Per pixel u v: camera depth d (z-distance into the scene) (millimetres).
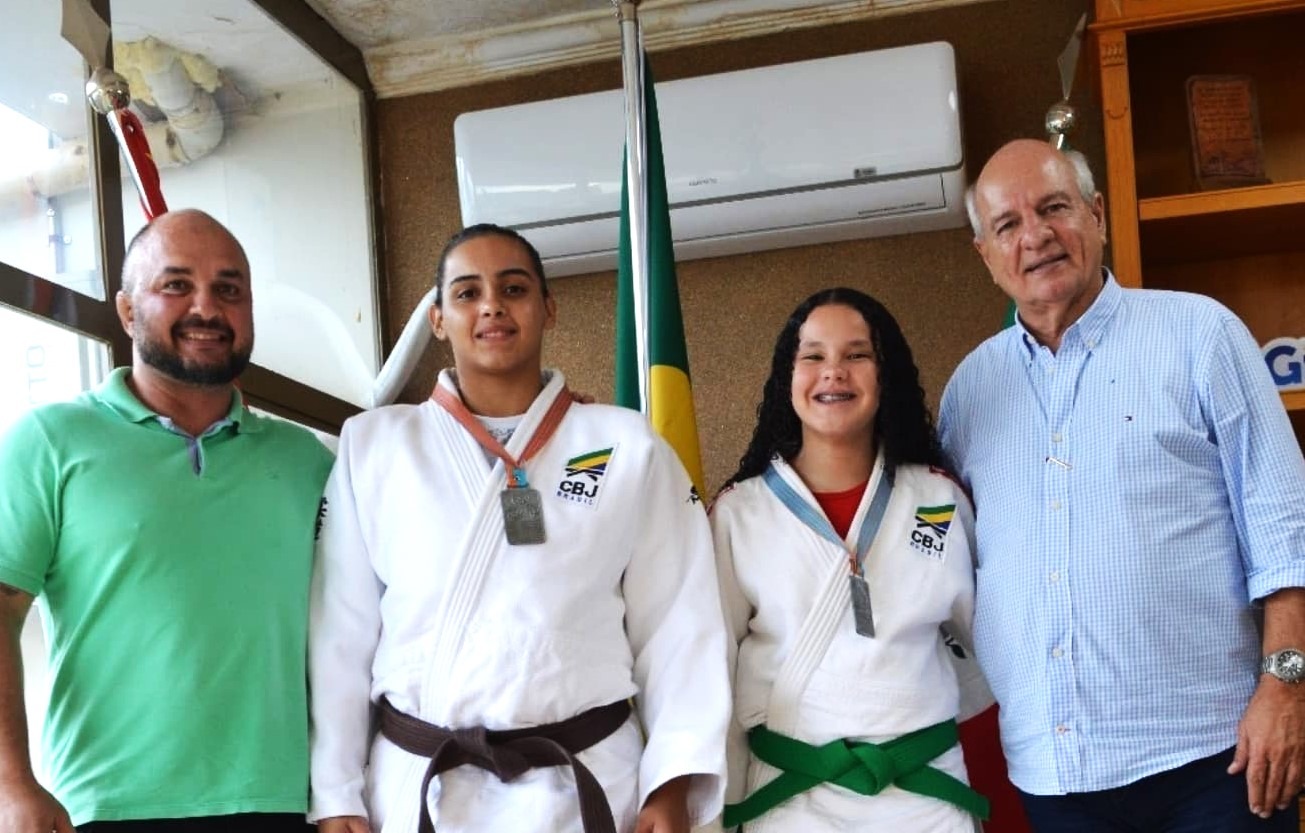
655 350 2699
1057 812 2033
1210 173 3092
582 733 1845
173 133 3012
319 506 2035
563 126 3443
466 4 3557
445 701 1827
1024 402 2176
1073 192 2164
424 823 1771
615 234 3426
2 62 2445
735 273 3512
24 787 1724
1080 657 2012
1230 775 1938
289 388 3268
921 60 3281
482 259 2043
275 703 1905
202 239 2021
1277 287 3281
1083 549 2037
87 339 2574
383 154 3773
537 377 2074
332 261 3547
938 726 2080
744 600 2162
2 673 1792
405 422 2025
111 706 1857
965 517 2223
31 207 2467
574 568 1889
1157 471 2035
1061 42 3422
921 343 3406
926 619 2107
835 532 2141
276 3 3361
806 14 3523
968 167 3428
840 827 2004
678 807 1877
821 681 2059
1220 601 2002
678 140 3355
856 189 3309
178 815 1826
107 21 2775
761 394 3453
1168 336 2098
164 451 1963
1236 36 3330
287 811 1879
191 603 1887
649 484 2008
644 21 3572
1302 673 1899
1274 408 2023
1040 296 2137
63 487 1905
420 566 1888
